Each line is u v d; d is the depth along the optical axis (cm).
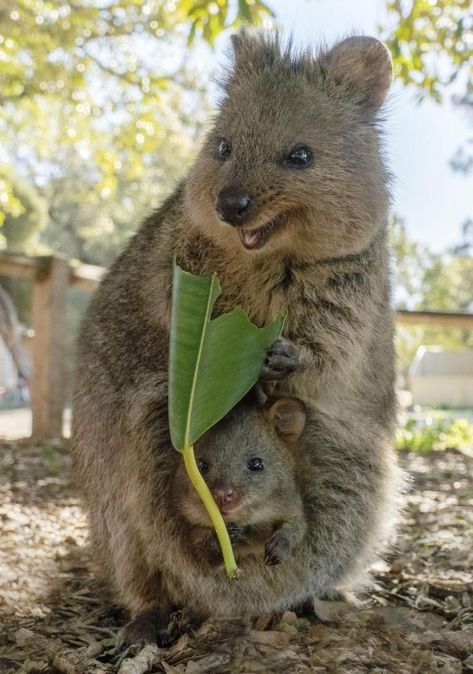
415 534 95
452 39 138
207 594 71
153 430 73
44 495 111
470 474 135
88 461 77
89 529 78
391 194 76
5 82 219
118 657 67
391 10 133
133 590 73
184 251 74
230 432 72
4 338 288
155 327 75
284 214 70
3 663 65
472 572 83
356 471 76
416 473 136
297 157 71
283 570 72
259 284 73
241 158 70
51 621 72
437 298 576
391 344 79
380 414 78
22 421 266
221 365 64
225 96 76
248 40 76
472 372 354
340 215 71
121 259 81
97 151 242
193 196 73
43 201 545
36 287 162
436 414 265
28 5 199
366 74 76
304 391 74
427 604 76
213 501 65
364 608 74
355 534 76
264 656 65
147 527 72
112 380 76
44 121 262
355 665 64
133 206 498
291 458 73
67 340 162
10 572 80
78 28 207
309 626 71
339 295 73
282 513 71
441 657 65
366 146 73
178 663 65
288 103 72
